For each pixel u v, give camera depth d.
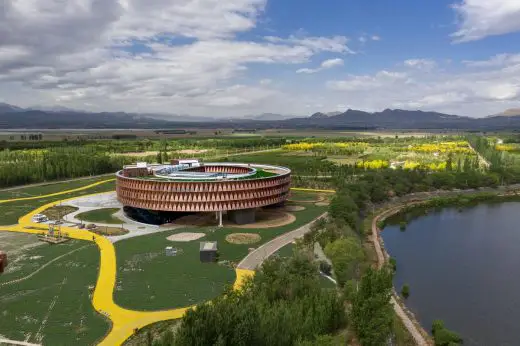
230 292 108.75
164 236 186.50
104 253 162.12
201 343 71.62
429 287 145.88
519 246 194.00
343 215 197.75
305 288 111.19
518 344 110.56
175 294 124.25
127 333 102.56
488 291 143.38
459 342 109.69
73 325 106.44
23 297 122.69
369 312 95.50
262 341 76.69
